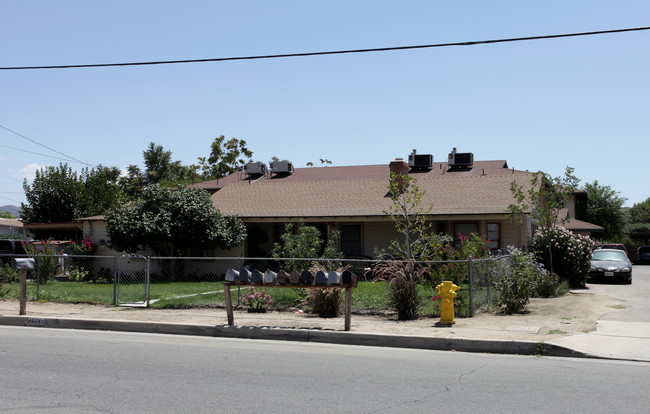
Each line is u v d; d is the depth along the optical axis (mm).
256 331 10250
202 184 33438
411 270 12117
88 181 33812
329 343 9695
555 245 18812
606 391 6371
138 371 7273
